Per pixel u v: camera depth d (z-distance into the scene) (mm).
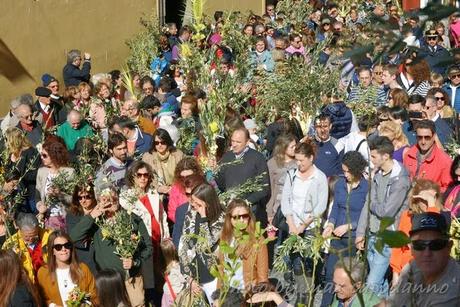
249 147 11016
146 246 9703
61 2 21000
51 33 20719
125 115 13781
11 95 19688
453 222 6766
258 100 13906
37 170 11891
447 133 12008
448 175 10484
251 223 7984
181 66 15195
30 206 12055
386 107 12109
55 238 8672
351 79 14367
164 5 24359
